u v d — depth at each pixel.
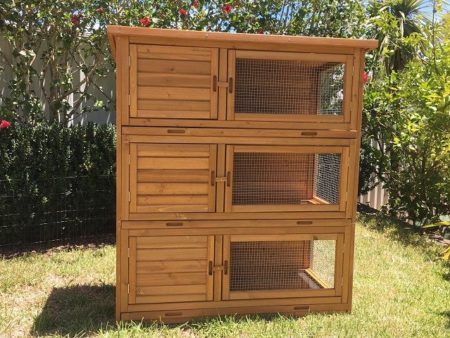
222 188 3.36
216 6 5.74
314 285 3.67
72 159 5.43
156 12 5.59
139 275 3.33
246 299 3.49
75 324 3.29
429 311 3.68
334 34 6.26
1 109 5.32
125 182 3.25
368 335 3.20
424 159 6.43
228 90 3.29
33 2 5.29
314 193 3.70
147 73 3.20
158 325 3.32
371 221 6.74
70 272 4.41
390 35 7.37
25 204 5.15
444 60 5.98
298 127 3.40
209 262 3.40
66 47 5.75
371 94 6.82
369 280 4.38
